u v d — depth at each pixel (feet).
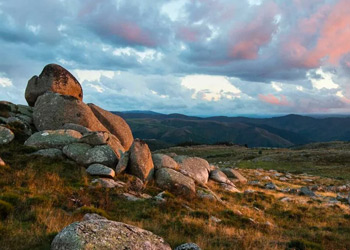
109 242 25.77
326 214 83.10
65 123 103.91
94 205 53.88
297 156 303.68
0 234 32.35
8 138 86.99
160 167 88.69
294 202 97.66
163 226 48.80
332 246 49.93
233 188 106.42
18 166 69.05
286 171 233.55
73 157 80.12
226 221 59.26
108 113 124.77
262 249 42.34
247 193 101.81
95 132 90.33
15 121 99.45
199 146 561.84
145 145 86.53
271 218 74.43
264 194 104.47
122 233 27.89
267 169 242.78
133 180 75.51
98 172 73.10
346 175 209.05
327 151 326.03
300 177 189.47
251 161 297.33
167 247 29.35
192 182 82.64
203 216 60.13
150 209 57.36
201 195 80.18
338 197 115.24
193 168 106.73
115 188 66.44
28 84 122.62
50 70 119.96
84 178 68.28
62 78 120.57
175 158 111.96
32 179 61.36
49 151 81.30
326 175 211.00
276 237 53.52
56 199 51.34
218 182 110.42
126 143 121.39
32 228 36.09
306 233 59.52
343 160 270.67
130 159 82.74
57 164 75.10
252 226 60.23
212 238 46.21
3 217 39.11
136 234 28.81
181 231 46.78
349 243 52.70
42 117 104.88
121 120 127.03
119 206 56.44
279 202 94.84
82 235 25.48
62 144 87.15
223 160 333.21
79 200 53.01
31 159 75.05
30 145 85.61
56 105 106.32
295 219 75.46
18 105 119.14
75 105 108.27
